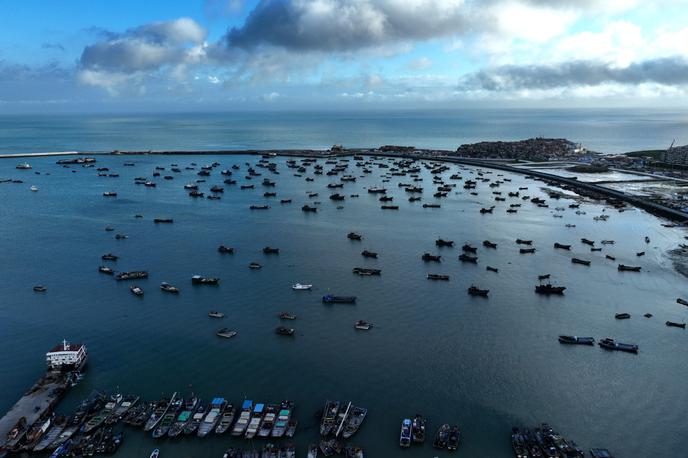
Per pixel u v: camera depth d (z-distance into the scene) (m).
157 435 83.38
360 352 109.81
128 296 139.88
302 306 133.50
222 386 97.19
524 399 94.38
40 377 100.31
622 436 85.19
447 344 114.00
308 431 84.94
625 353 111.75
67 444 81.31
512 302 138.50
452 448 81.19
